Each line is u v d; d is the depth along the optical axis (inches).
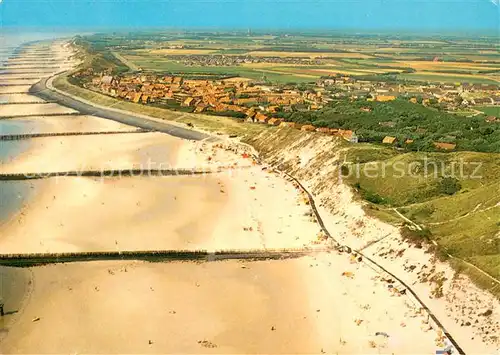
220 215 4153.5
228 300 2987.2
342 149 5078.7
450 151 5418.3
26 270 3250.5
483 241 3208.7
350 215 3951.8
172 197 4527.6
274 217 4126.5
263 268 3346.5
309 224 3983.8
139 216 4092.0
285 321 2812.5
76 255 3425.2
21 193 4547.2
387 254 3385.8
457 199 3882.9
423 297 2977.4
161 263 3380.9
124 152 5925.2
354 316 2859.3
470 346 2568.9
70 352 2534.5
